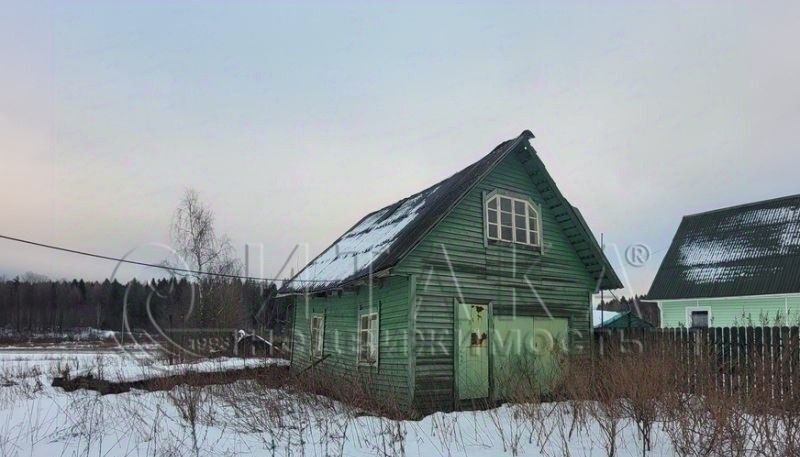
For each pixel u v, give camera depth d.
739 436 6.05
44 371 16.41
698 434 6.79
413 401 10.54
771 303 18.61
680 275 21.91
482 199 12.48
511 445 7.43
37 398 12.09
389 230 14.09
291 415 8.88
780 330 9.84
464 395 11.33
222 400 10.09
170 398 10.30
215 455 7.27
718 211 23.61
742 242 21.27
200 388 10.12
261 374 11.23
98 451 7.41
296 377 10.62
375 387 11.12
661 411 7.25
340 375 11.97
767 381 7.54
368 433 8.33
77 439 8.08
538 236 13.31
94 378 13.48
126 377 13.20
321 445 7.56
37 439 8.06
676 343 11.15
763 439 6.16
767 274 19.11
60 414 9.91
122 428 8.66
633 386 7.16
